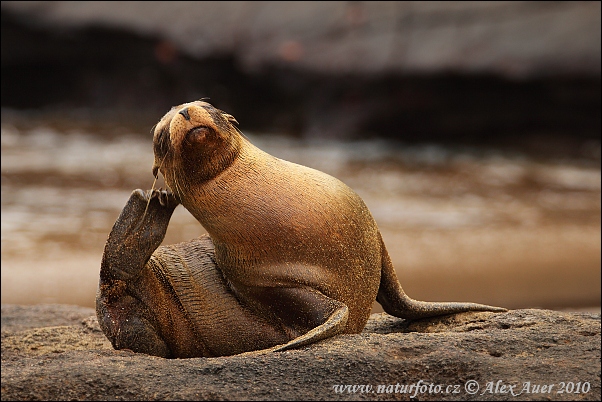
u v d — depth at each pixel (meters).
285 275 21.25
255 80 96.56
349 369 18.47
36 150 82.50
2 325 30.06
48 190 65.81
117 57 106.62
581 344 19.98
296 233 21.23
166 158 21.61
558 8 84.50
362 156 81.75
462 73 83.38
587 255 49.31
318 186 22.00
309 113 94.38
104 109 107.56
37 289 42.66
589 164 78.06
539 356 19.23
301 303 21.20
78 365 19.47
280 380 18.12
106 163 76.44
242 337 22.14
